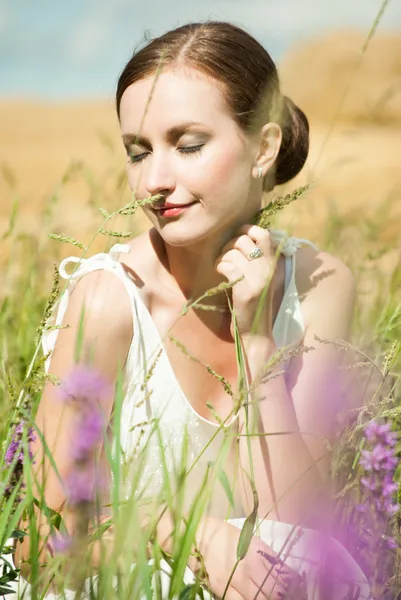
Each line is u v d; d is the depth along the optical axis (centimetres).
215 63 276
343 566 239
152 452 285
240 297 282
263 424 279
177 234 280
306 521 266
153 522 212
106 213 256
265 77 286
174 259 297
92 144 1425
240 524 275
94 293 288
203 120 274
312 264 324
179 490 216
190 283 297
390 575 225
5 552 235
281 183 330
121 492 226
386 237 619
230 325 298
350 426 244
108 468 282
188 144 276
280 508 279
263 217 285
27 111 1777
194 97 274
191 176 276
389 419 248
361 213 532
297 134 324
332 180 976
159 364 291
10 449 223
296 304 313
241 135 281
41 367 231
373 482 220
